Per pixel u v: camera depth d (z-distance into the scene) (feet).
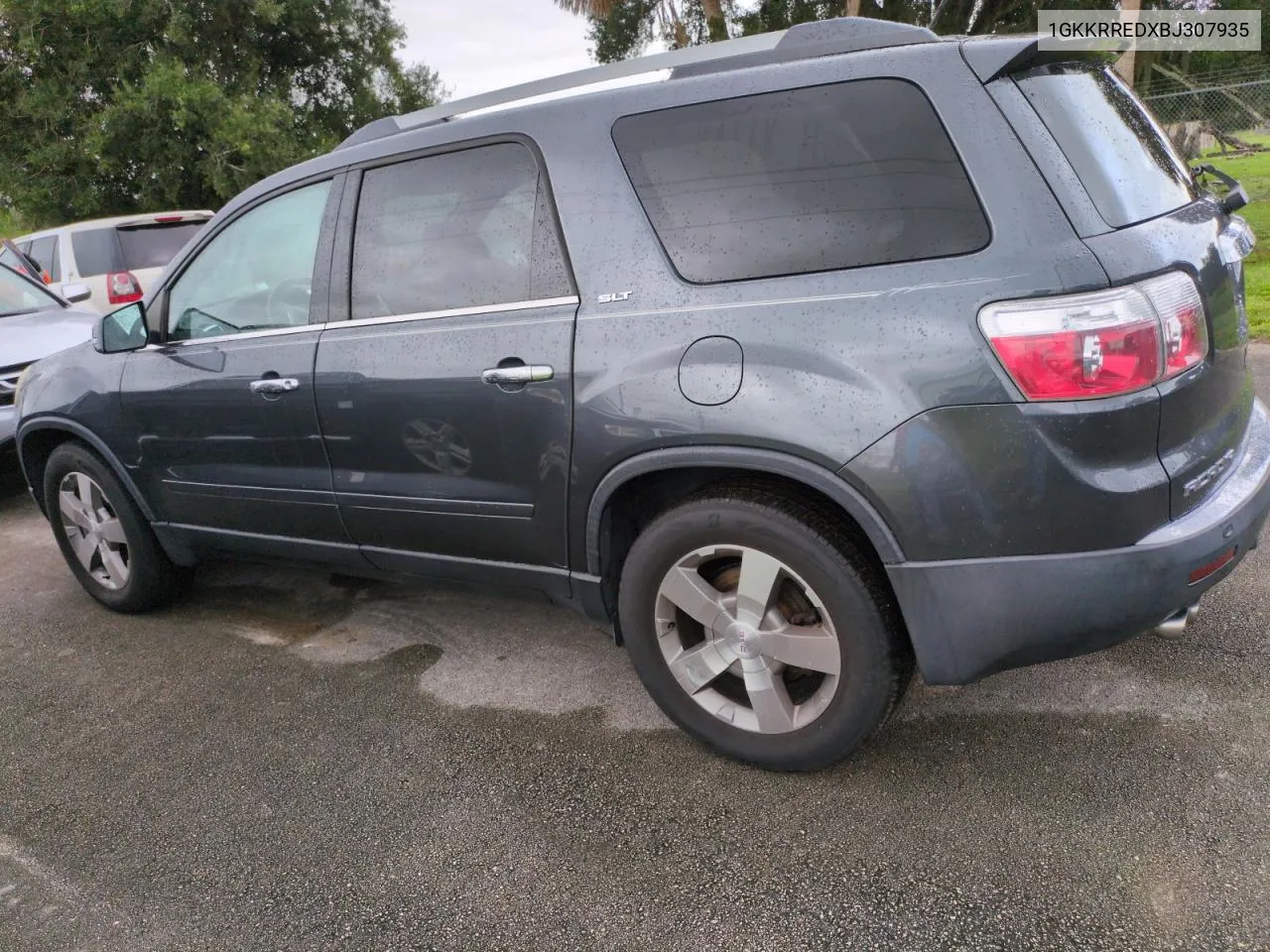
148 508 11.95
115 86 57.72
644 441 7.60
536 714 9.57
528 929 6.75
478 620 11.93
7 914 7.34
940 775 7.95
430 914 6.97
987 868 6.88
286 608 12.87
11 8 56.13
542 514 8.58
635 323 7.71
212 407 10.65
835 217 7.10
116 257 31.17
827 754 7.77
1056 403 6.39
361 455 9.64
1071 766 7.89
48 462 12.78
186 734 9.79
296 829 8.08
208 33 61.72
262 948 6.79
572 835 7.68
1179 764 7.77
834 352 6.84
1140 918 6.30
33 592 14.28
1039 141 6.68
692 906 6.81
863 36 7.46
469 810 8.12
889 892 6.75
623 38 54.13
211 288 10.82
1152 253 6.61
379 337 9.25
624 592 8.30
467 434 8.76
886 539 6.87
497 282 8.59
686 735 8.94
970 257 6.59
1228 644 9.47
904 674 7.50
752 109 7.52
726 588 8.08
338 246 9.68
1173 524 6.75
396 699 10.13
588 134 8.17
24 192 59.31
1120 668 9.23
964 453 6.55
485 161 8.75
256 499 10.75
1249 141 40.50
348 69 69.72
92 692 10.91
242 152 57.88
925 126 6.86
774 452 7.09
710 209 7.57
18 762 9.55
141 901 7.37
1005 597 6.72
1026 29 52.06
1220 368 7.23
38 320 20.29
